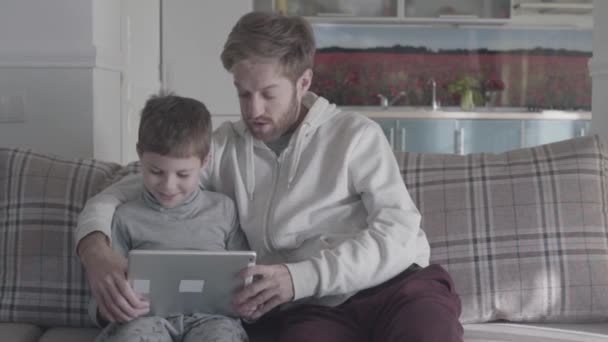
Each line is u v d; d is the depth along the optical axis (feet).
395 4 19.61
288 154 5.23
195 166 4.78
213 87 14.49
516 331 5.24
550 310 5.45
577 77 20.42
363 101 20.27
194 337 4.38
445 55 20.26
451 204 5.67
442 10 19.79
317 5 19.51
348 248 4.74
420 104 20.31
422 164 5.90
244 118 5.07
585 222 5.58
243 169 5.30
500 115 17.85
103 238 4.77
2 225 5.73
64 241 5.64
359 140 5.16
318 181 5.16
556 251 5.51
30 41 7.90
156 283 4.41
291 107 5.09
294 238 5.06
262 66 4.79
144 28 12.98
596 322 5.54
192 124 4.69
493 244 5.55
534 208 5.61
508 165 5.82
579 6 19.81
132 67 11.77
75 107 7.93
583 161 5.77
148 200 4.98
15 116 7.93
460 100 20.18
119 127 9.07
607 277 5.49
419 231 5.26
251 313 4.53
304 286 4.58
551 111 18.24
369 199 5.06
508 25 20.20
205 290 4.51
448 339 4.10
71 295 5.53
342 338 4.53
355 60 20.18
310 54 5.10
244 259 4.38
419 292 4.55
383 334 4.49
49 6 7.88
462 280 5.48
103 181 5.87
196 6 14.39
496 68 20.34
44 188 5.80
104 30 8.39
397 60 20.22
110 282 4.37
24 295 5.55
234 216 5.19
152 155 4.66
